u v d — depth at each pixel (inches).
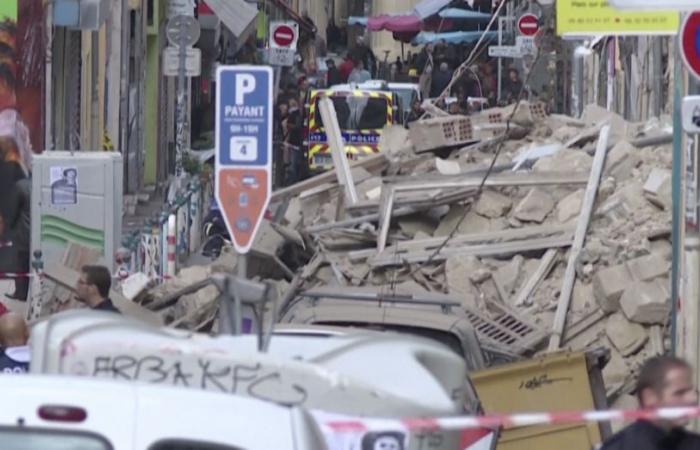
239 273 1384.1
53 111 2819.9
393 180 1994.3
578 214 1833.2
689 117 1162.6
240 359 668.7
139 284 1721.2
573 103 5088.6
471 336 1229.1
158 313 1688.0
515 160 2290.8
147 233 2223.2
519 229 1817.2
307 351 774.5
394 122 4453.7
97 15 2679.6
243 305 846.5
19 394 550.0
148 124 4505.4
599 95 4793.3
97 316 738.2
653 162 1936.5
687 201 1350.9
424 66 6491.1
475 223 1872.5
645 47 3597.4
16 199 2217.0
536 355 1406.3
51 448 541.0
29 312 1733.5
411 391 730.8
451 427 709.9
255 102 1376.7
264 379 666.2
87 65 3294.8
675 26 1579.7
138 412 551.5
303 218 2087.8
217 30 4926.2
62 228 1927.9
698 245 1343.5
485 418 791.1
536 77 5334.6
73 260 1815.9
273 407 575.2
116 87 3732.8
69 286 1718.8
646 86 3548.2
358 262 1792.6
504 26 6190.9
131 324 730.8
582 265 1712.6
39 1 2434.8
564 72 5305.1
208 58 5054.1
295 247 1926.7
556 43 5123.0
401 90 5093.5
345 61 6555.1
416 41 7066.9
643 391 781.3
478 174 2017.7
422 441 708.7
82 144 3243.1
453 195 1884.8
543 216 1855.3
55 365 670.5
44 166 1919.3
